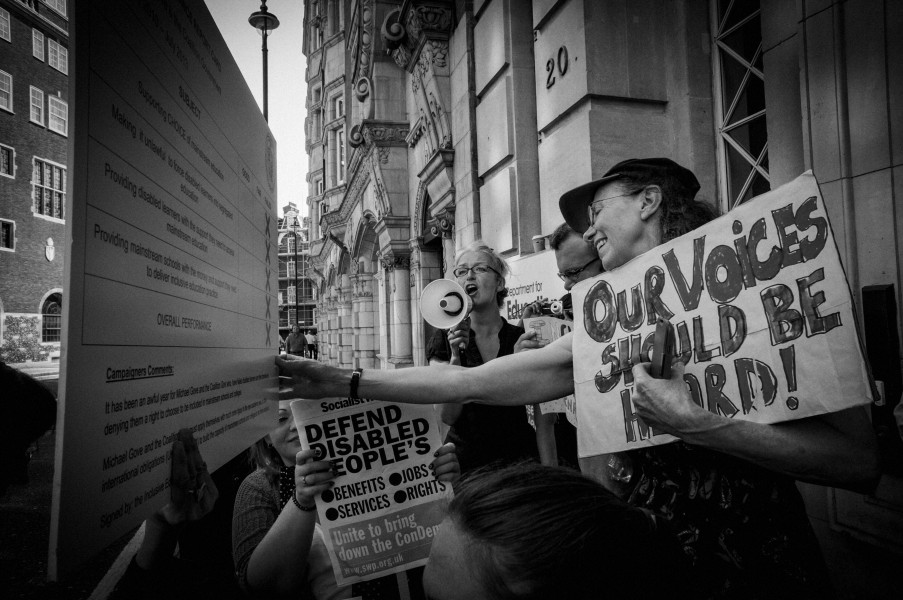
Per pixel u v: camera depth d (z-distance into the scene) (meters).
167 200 0.84
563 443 2.69
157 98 0.81
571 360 1.51
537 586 0.56
